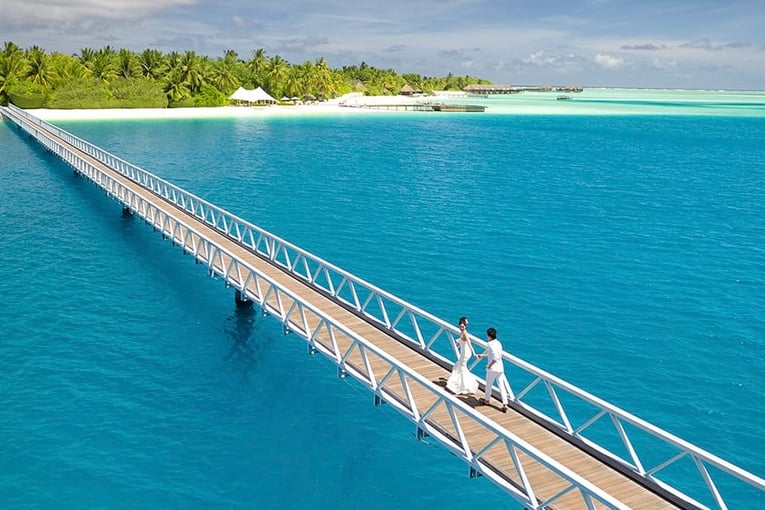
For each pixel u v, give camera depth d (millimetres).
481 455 13188
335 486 15734
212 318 26000
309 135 105188
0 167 61156
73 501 14633
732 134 135375
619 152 95500
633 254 38125
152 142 85562
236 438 17484
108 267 32219
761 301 30156
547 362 23281
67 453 16344
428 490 15859
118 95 123875
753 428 19047
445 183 62719
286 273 26438
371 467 16594
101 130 96000
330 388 20625
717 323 27250
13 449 16359
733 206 53906
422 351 18891
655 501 12227
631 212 50625
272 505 14883
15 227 39656
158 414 18422
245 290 23359
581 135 124062
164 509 14531
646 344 24938
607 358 23672
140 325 24969
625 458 17641
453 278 32750
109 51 134250
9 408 18281
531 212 49719
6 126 96688
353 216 46625
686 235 43188
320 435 17906
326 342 19344
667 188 63188
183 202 37719
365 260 35719
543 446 14070
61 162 64750
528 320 27234
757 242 41531
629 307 29047
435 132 119375
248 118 129625
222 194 53406
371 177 65062
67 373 20609
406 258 36219
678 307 29156
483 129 130000
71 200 48000
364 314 21781
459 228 43719
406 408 15445
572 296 30344
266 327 25266
